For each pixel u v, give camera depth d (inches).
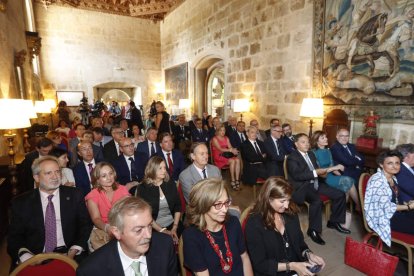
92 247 81.7
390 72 139.2
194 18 365.4
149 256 50.5
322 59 179.8
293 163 124.9
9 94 181.3
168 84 473.1
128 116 416.2
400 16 132.9
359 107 157.2
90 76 449.1
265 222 66.3
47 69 419.5
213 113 427.2
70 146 179.6
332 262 98.7
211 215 58.0
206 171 112.7
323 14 176.4
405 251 100.6
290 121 214.1
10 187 135.9
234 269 60.6
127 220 44.7
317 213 115.6
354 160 135.6
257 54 247.4
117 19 458.3
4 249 112.6
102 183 88.9
